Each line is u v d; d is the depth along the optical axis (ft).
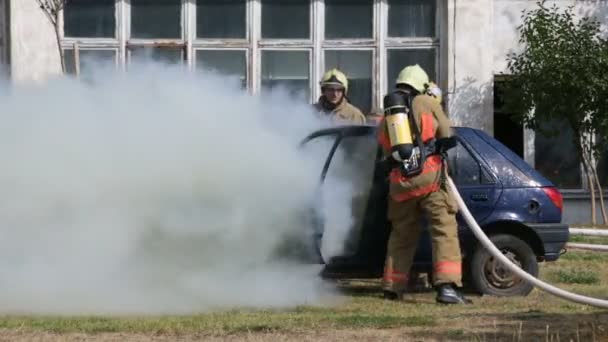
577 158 76.89
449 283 39.24
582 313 35.63
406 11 76.02
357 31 75.97
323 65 75.77
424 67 76.02
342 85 47.16
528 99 71.20
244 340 30.42
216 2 75.46
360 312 36.78
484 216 41.93
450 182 39.52
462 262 42.42
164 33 75.20
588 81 69.67
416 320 33.47
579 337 30.68
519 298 41.22
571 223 76.07
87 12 74.38
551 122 75.46
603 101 70.28
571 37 70.64
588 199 76.84
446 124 39.45
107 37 74.64
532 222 42.22
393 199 39.65
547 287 36.24
